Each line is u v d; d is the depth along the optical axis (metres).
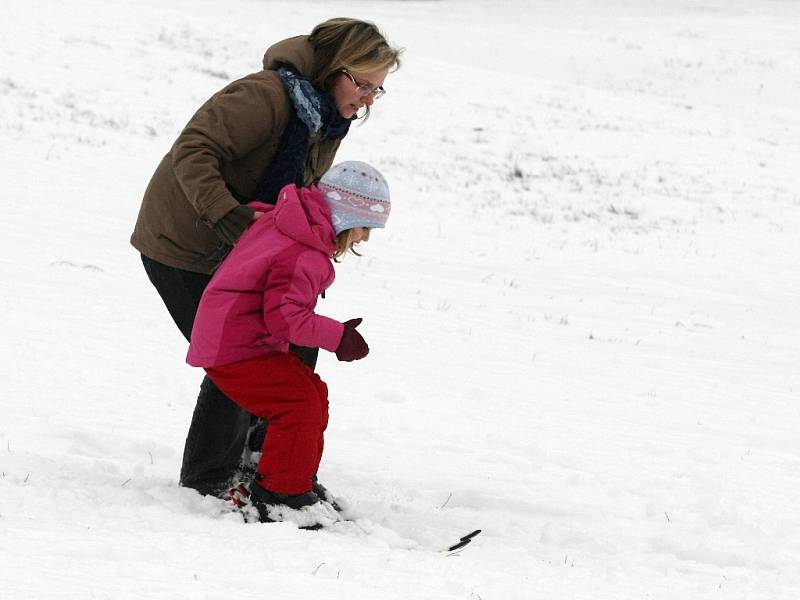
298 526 15.27
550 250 70.94
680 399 33.62
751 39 174.75
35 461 16.92
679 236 78.31
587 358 39.56
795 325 55.09
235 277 14.90
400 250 64.94
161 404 24.14
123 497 15.41
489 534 17.12
